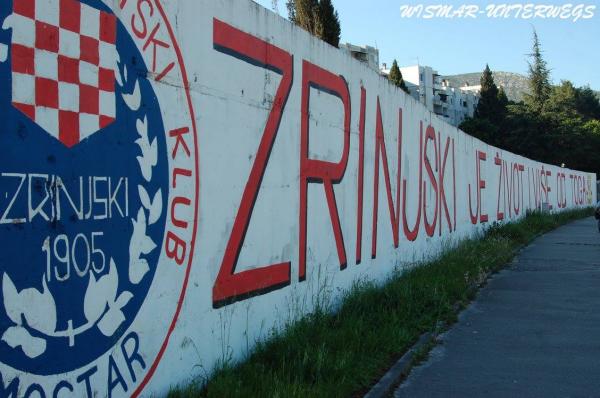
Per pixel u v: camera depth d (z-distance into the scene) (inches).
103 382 142.6
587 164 2475.4
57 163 129.3
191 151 177.5
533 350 253.4
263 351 207.9
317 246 266.5
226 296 196.1
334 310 279.7
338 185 290.8
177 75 171.0
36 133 124.3
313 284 262.1
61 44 131.1
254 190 213.5
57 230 128.9
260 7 217.8
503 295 377.4
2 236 116.6
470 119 2955.2
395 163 382.3
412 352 237.0
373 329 249.6
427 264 418.9
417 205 433.1
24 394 121.0
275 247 228.8
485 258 488.7
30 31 123.5
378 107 349.1
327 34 1085.1
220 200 192.5
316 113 265.4
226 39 196.4
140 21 156.3
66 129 131.7
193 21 179.2
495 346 259.1
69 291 132.0
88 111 138.1
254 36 213.6
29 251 122.1
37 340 124.0
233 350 199.6
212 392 166.2
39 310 124.5
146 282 157.6
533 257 581.9
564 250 645.3
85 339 136.7
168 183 166.6
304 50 253.4
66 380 131.3
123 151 149.0
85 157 136.9
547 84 2458.2
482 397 197.3
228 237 197.0
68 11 133.1
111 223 144.6
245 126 207.6
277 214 230.4
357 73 315.9
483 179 701.3
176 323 170.7
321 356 195.9
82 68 136.7
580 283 424.2
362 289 303.0
